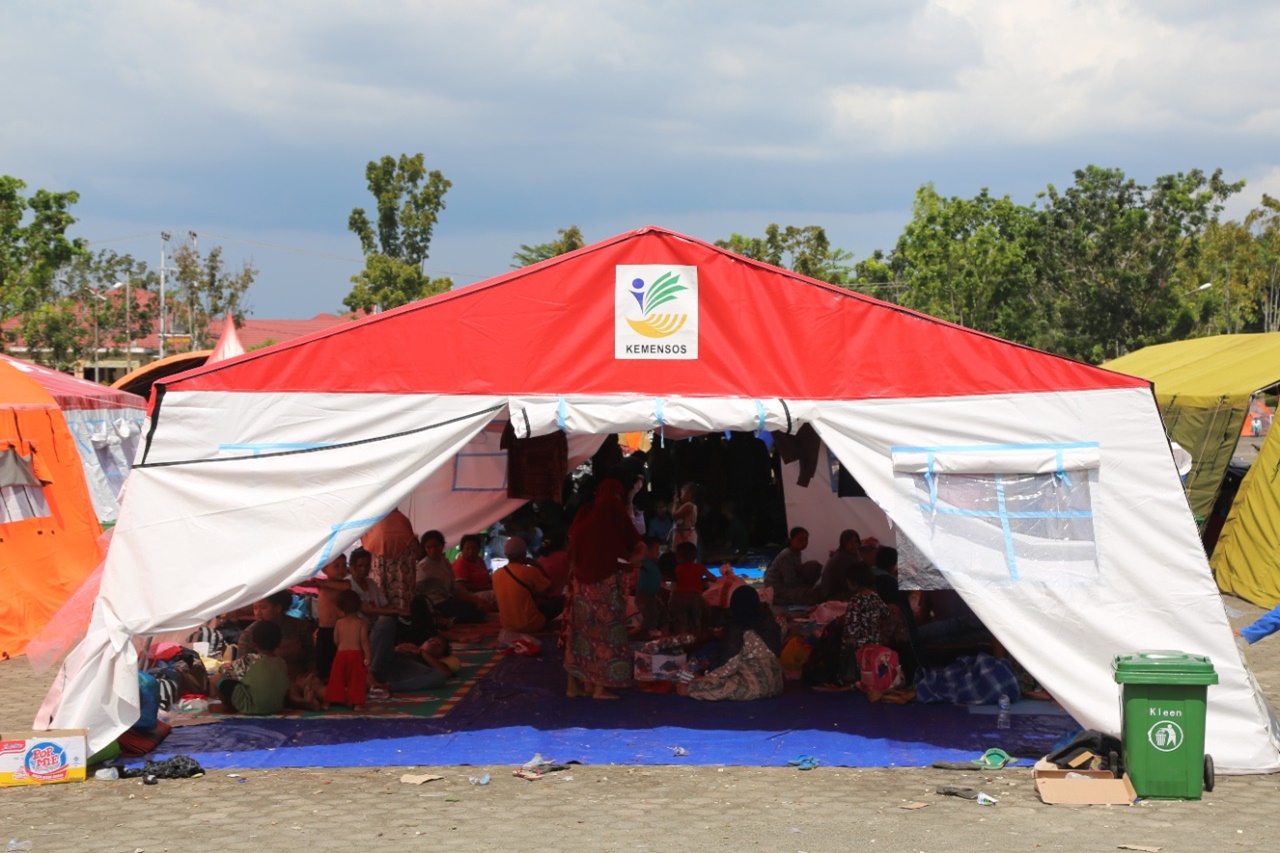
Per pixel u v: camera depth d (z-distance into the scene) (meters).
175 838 6.94
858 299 9.18
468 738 9.31
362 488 8.82
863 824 7.14
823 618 12.63
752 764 8.61
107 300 64.25
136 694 8.56
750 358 9.19
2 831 7.09
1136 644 8.60
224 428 9.06
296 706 10.34
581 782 8.17
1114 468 8.85
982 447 8.98
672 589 13.31
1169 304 63.81
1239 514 17.53
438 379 9.19
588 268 9.26
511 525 17.88
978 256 60.97
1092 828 7.04
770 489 21.47
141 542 8.59
